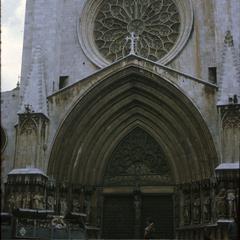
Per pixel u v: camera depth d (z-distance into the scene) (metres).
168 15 35.34
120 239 31.56
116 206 32.75
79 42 35.06
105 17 36.19
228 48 29.64
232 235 20.19
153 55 34.72
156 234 31.45
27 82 31.20
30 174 28.84
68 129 31.36
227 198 26.80
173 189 32.06
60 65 34.81
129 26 35.69
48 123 31.22
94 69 34.34
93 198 32.62
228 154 27.69
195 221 29.83
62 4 35.91
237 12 31.47
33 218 24.67
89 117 32.28
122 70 31.53
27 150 29.72
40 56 32.00
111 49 35.41
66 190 31.23
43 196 29.22
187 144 31.12
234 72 29.02
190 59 33.31
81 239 26.23
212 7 33.69
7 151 33.19
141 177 32.84
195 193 30.34
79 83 31.81
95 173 32.94
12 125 33.78
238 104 28.20
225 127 28.14
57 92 31.73
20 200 28.47
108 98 32.34
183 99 30.31
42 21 33.88
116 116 33.34
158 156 33.00
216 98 29.72
